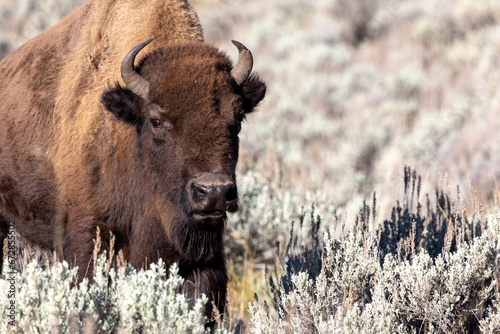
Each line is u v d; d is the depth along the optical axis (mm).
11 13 69875
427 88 60375
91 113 16688
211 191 13594
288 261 16172
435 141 41656
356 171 42469
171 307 11508
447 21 77250
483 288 13680
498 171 31812
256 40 82500
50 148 17453
